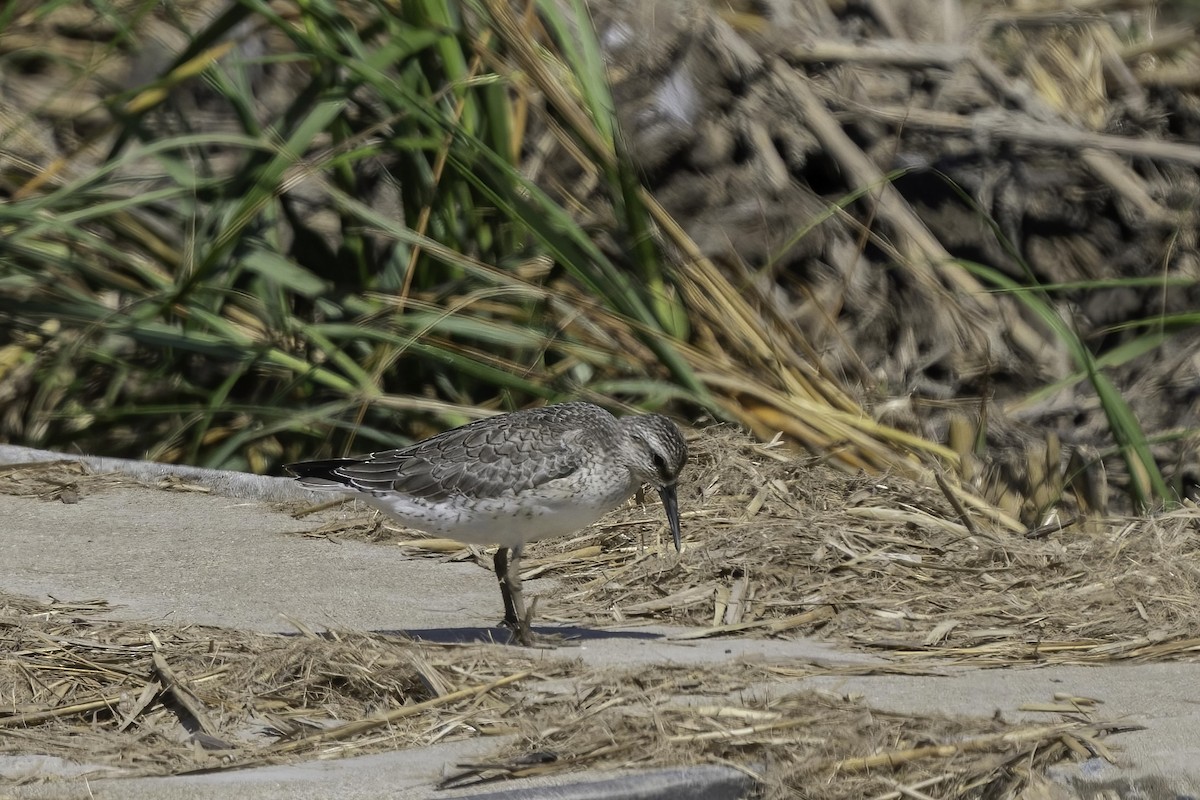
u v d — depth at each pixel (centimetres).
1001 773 706
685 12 1667
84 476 1305
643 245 1388
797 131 1664
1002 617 989
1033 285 1465
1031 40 1861
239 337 1419
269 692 788
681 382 1367
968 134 1698
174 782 666
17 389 1570
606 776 686
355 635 858
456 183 1487
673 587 1046
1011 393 1602
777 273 1603
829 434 1352
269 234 1498
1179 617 980
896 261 1606
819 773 703
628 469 939
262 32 1695
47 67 1730
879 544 1117
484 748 722
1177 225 1681
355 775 680
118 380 1513
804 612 998
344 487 941
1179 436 1416
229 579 1030
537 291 1368
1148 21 1922
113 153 1437
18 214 1357
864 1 1825
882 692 816
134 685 791
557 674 827
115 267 1530
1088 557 1108
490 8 1367
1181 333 1669
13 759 698
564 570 1095
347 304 1452
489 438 916
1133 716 779
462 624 949
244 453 1517
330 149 1470
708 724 743
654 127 1614
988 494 1362
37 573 1018
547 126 1521
